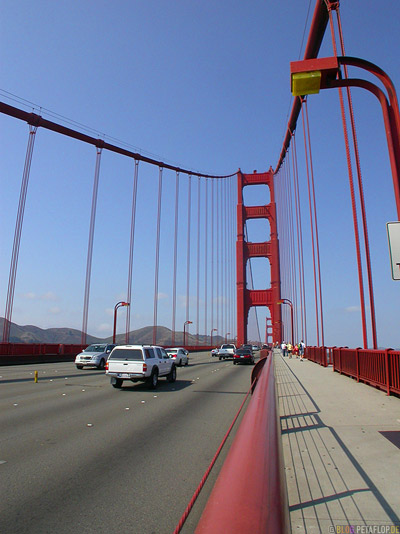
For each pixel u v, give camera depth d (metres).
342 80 7.07
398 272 5.18
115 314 49.56
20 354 30.84
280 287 91.88
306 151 36.00
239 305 92.31
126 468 5.30
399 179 6.36
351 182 18.25
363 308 16.50
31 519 3.71
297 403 9.70
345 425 7.08
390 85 6.80
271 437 2.12
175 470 5.23
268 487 1.43
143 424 8.23
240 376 20.84
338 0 17.78
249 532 1.10
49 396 12.34
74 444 6.56
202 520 1.27
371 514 3.51
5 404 10.72
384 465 4.84
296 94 7.37
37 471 5.15
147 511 3.92
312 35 25.25
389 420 7.41
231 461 1.80
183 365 30.55
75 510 3.93
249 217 97.81
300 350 39.12
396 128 6.61
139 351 14.58
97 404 10.88
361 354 13.83
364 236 15.77
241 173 99.75
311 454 5.39
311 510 3.61
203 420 8.69
